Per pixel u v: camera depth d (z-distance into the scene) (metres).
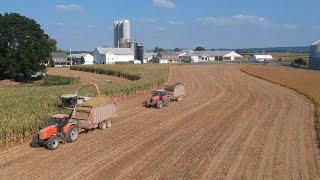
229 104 43.47
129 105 41.69
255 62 171.38
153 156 22.20
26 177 18.72
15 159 21.59
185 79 77.31
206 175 19.11
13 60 85.12
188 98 48.47
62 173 19.28
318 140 26.27
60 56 171.88
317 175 19.19
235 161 21.38
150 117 34.53
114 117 30.89
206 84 67.44
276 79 77.38
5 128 24.72
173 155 22.42
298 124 31.86
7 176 18.88
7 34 84.06
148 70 92.62
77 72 108.00
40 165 20.53
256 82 71.75
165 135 27.47
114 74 93.75
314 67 122.38
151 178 18.61
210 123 32.03
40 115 29.48
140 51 190.88
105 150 23.41
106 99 29.81
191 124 31.53
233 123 32.12
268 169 20.05
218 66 126.25
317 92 54.25
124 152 23.00
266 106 42.06
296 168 20.25
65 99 31.31
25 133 25.92
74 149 23.59
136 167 20.23
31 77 93.12
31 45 86.31
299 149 23.94
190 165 20.61
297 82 70.81
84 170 19.73
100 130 28.97
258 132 28.67
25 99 39.19
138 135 27.39
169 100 42.62
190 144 24.97
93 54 184.50
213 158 21.88
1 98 41.66
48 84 81.19
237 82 71.50
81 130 27.45
